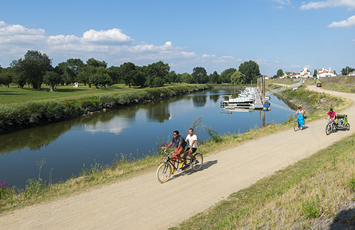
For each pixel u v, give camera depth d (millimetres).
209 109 48156
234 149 13461
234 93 104375
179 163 9633
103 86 106000
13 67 74375
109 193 8258
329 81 80312
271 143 14414
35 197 8125
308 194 6070
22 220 6625
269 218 5574
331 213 4859
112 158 17391
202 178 9383
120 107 54188
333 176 6992
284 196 6574
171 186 8719
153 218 6602
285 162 10828
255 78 184750
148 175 9891
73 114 39281
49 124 32594
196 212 6832
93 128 29266
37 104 32500
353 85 52938
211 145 14609
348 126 16172
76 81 105000
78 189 8680
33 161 17094
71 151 19438
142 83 117375
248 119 34688
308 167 9234
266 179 8953
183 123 31812
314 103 43875
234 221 5863
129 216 6730
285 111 43094
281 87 99625
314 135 15852
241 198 7496
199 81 190250
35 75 75625
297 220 5070
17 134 26484
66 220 6578
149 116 39062
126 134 25516
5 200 8000
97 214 6867
